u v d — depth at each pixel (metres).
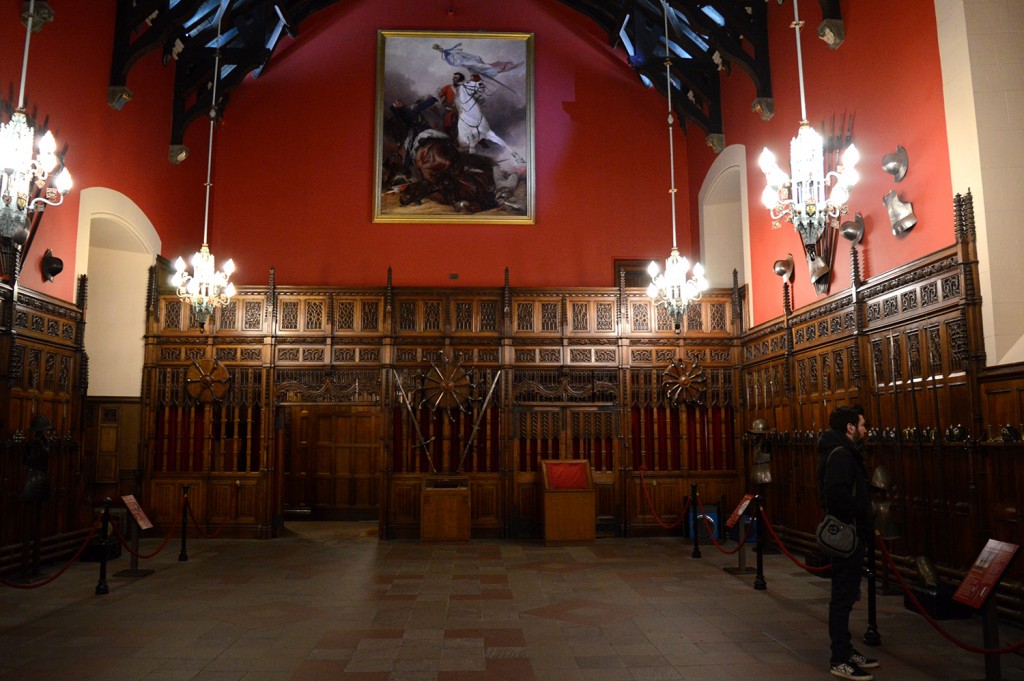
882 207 8.35
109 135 10.86
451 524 11.62
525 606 7.05
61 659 5.34
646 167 14.84
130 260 12.23
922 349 7.60
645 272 14.46
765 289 11.62
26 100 8.84
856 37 8.87
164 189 12.63
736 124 12.62
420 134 14.63
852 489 5.03
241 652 5.52
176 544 11.32
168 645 5.71
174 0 11.55
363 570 9.07
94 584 8.12
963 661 5.24
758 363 11.93
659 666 5.17
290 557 10.10
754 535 11.43
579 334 12.78
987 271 6.74
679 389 12.66
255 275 14.08
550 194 14.62
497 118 14.77
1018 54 7.01
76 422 10.09
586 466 12.05
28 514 8.82
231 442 12.33
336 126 14.60
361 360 12.58
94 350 12.12
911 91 7.84
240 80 13.27
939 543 7.25
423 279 14.22
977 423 6.72
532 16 15.20
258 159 14.42
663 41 13.78
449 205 14.47
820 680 4.86
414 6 15.08
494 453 12.53
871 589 5.68
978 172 6.88
